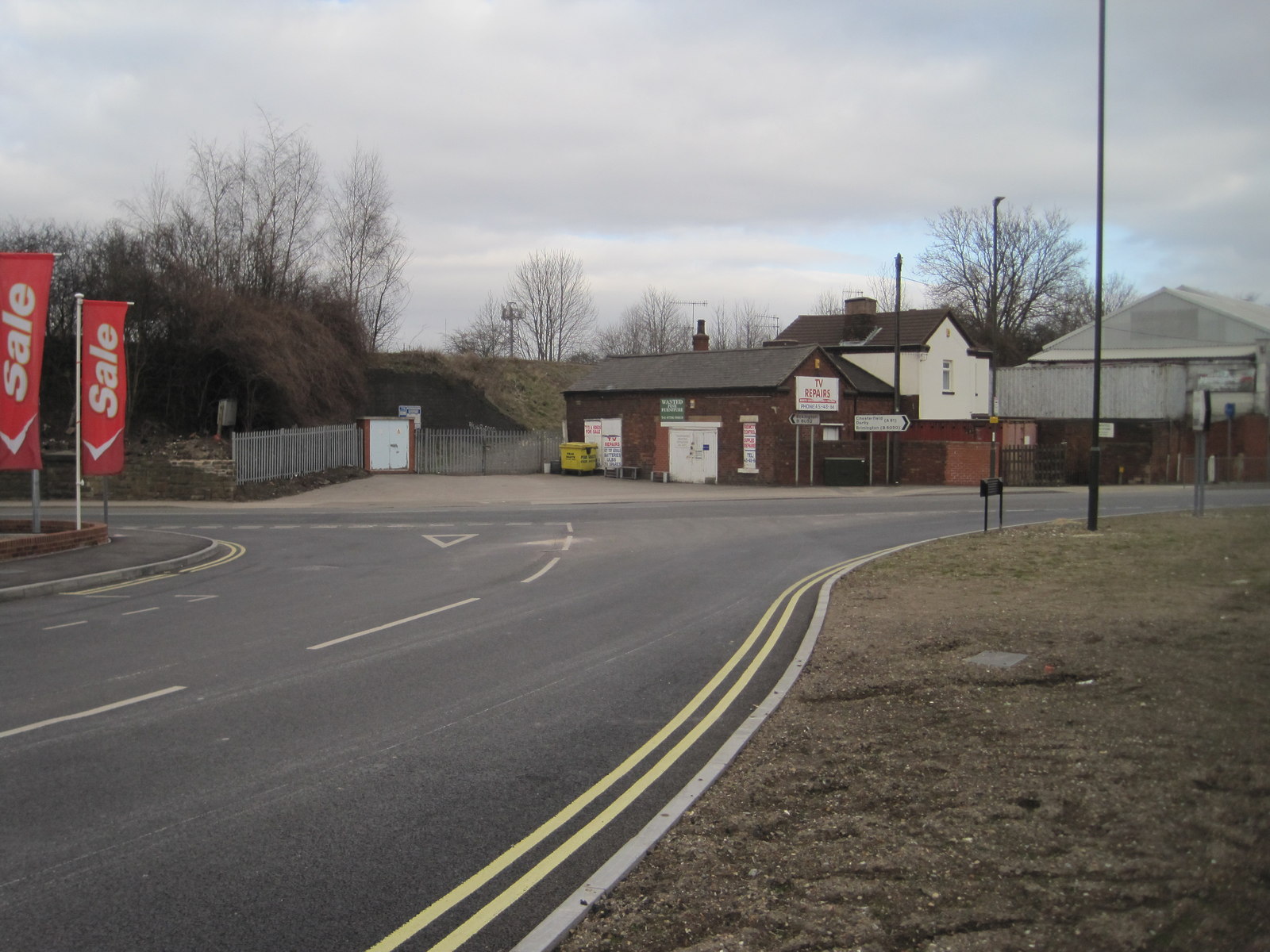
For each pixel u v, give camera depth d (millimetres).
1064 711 6848
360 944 4012
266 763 6324
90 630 10992
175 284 34812
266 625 11219
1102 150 18906
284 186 41062
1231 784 5207
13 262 17141
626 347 86812
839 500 31578
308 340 37625
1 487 31109
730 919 4098
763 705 7625
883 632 10109
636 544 19609
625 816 5414
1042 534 18719
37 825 5277
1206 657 8016
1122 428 42250
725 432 39219
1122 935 3764
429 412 46281
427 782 5973
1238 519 18062
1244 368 24984
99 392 19000
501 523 24469
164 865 4773
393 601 12953
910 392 44875
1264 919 3809
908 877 4410
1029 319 67062
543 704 7793
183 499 31328
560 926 4066
